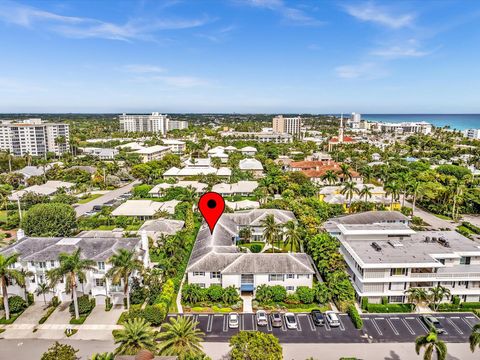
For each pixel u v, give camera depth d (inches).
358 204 4793.3
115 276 2416.3
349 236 3179.1
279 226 3489.2
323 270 2999.5
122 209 4810.5
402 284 2669.8
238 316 2578.7
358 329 2428.6
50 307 2684.5
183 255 3437.5
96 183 6752.0
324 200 5201.8
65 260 2437.3
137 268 2516.0
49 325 2487.7
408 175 5433.1
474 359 2138.3
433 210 5226.4
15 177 6761.8
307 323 2498.8
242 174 6948.8
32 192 5536.4
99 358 1754.4
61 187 6127.0
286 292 2765.7
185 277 3129.9
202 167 7647.6
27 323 2512.3
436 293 2568.9
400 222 3966.5
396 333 2390.5
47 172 7258.9
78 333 2393.0
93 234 3769.7
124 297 2706.7
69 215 3969.0
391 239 3137.3
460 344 2285.9
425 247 2935.5
